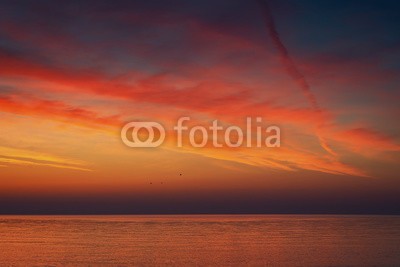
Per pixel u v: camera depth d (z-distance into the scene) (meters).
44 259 62.56
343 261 60.56
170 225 172.12
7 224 176.88
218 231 129.50
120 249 75.56
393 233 116.38
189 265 57.66
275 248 77.62
